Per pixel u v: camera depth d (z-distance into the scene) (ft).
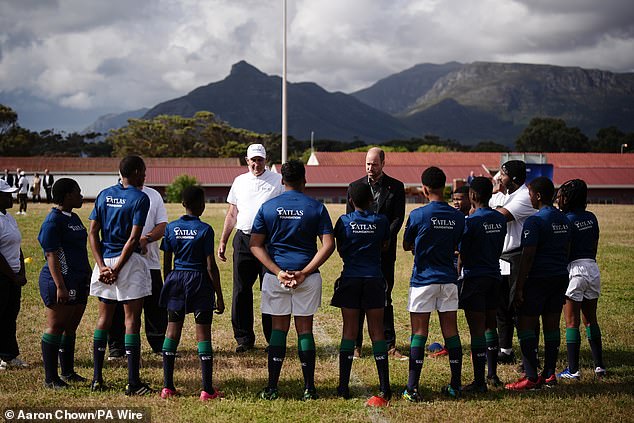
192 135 327.26
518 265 23.50
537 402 19.76
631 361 24.56
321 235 19.92
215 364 23.98
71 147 424.87
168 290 20.03
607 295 36.91
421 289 20.06
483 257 20.84
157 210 24.93
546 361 21.74
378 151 24.75
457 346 20.31
